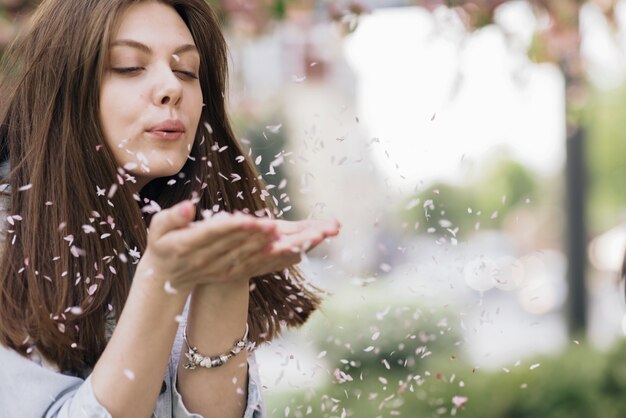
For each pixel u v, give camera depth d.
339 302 3.99
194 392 1.64
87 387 1.40
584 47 5.23
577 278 9.74
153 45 1.66
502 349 3.49
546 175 25.34
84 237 1.64
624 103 20.56
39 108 1.70
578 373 5.64
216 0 4.57
